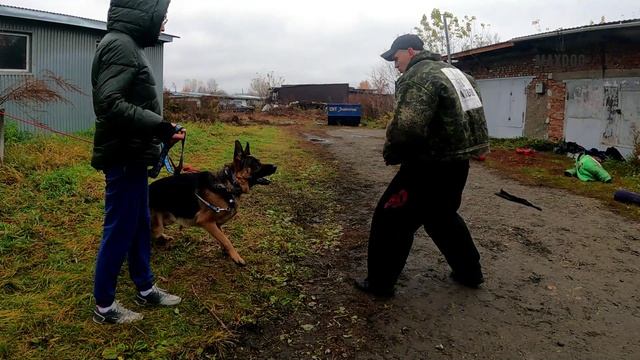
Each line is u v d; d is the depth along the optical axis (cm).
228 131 1534
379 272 329
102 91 235
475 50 1427
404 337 288
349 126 2459
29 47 1022
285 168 880
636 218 575
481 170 924
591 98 1119
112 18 246
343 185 751
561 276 388
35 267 351
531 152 1123
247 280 357
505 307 330
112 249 266
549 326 305
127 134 250
